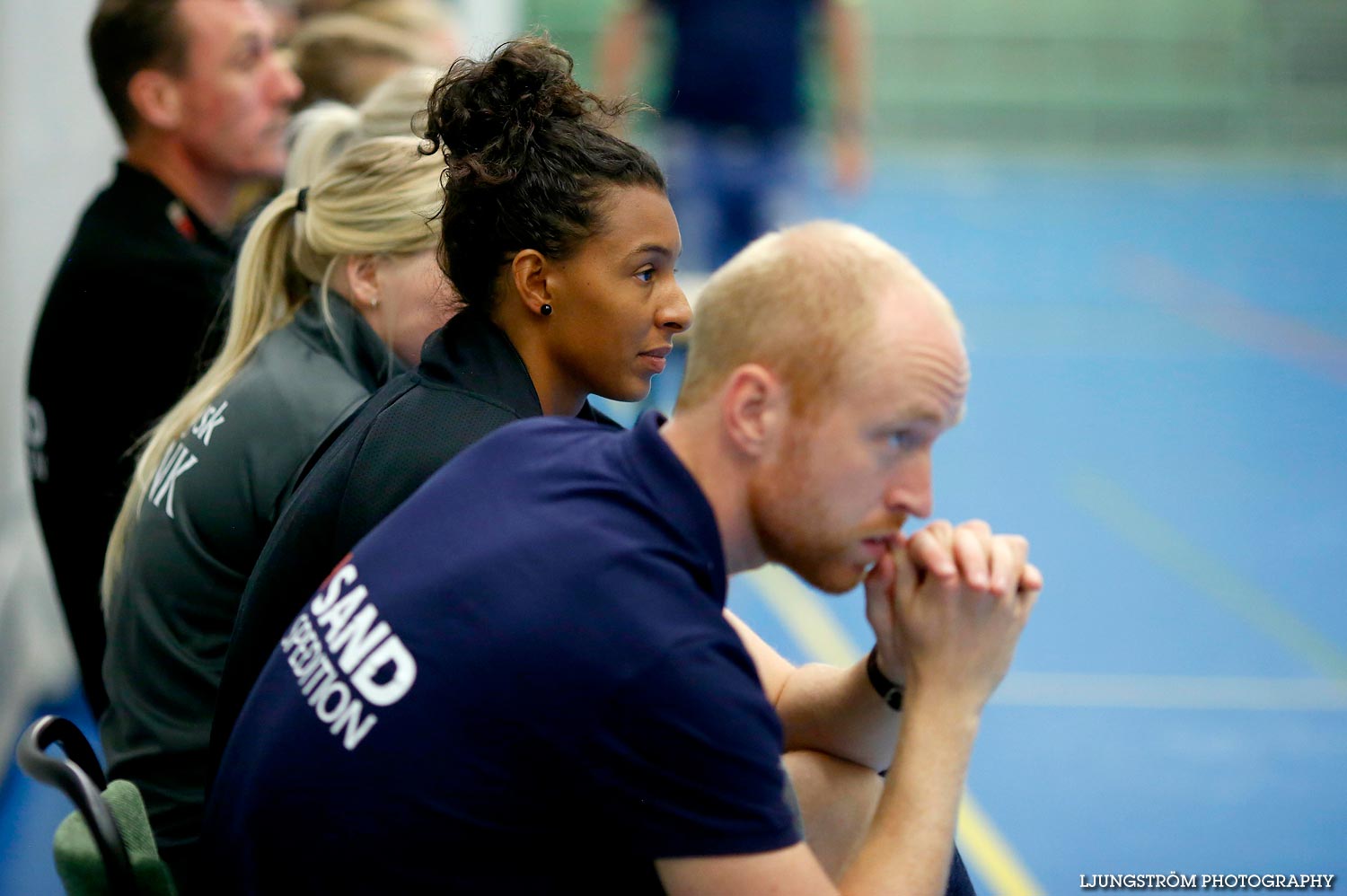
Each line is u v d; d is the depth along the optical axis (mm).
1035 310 39688
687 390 5074
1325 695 15984
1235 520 22453
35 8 16438
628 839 4773
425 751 4844
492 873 4918
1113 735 14875
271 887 5148
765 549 5148
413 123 8305
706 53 26531
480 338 6656
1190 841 12773
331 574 5656
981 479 24516
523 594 4816
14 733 14359
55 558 10156
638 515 4930
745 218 26891
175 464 7812
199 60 11094
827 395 4754
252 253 8180
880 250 4938
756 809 4668
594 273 6551
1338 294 42219
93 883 5520
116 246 10227
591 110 6770
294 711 5207
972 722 5188
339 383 7770
